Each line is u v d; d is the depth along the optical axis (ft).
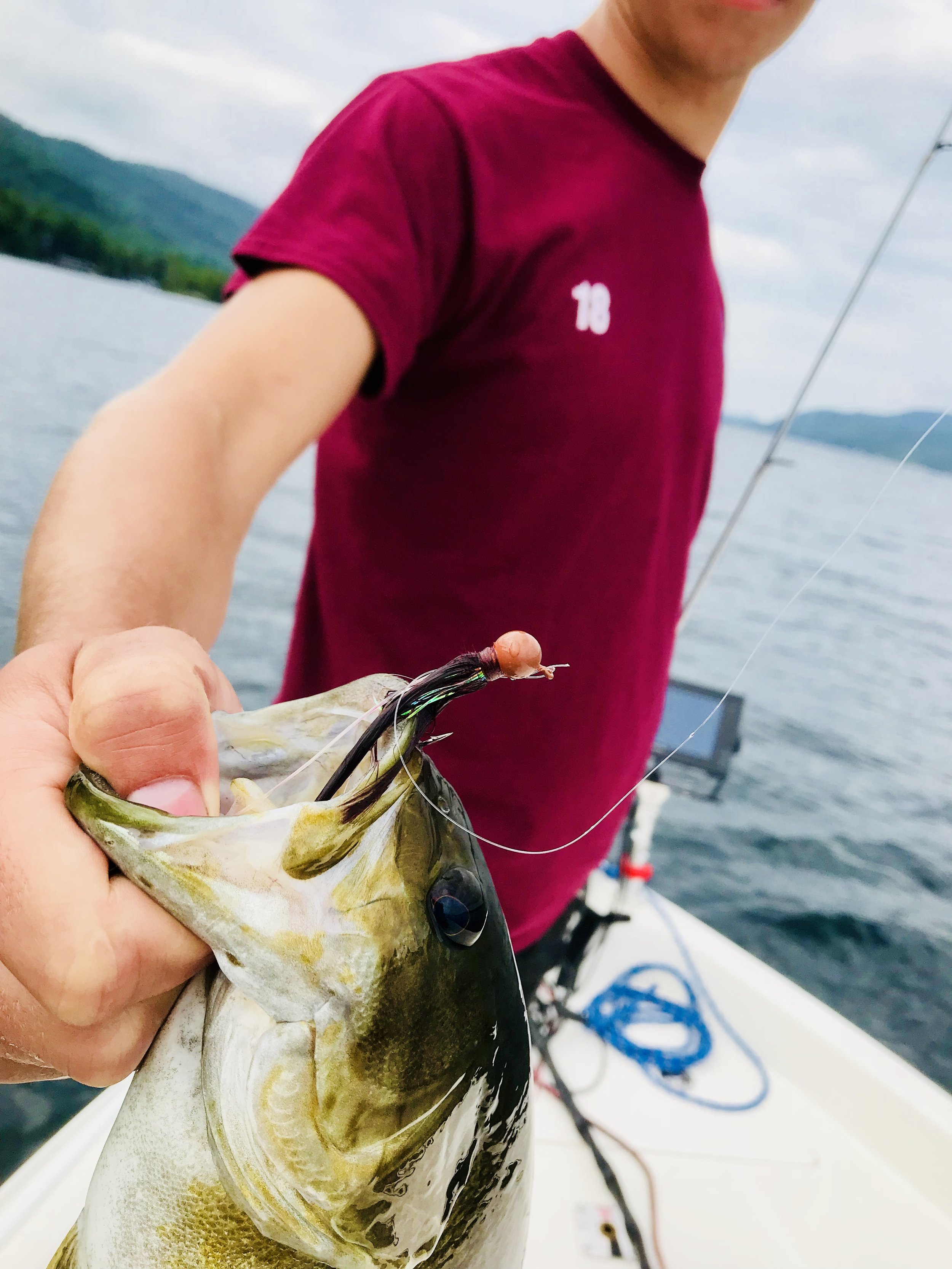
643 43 3.95
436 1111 2.19
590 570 4.17
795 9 3.65
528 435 3.95
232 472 2.98
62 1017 1.59
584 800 4.66
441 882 2.19
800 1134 5.92
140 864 1.72
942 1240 5.23
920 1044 10.23
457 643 4.21
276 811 1.90
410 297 3.45
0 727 1.86
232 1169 1.99
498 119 3.75
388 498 4.24
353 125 3.53
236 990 2.01
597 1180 5.37
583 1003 6.80
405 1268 2.23
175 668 1.86
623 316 4.02
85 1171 4.43
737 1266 4.95
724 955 7.27
